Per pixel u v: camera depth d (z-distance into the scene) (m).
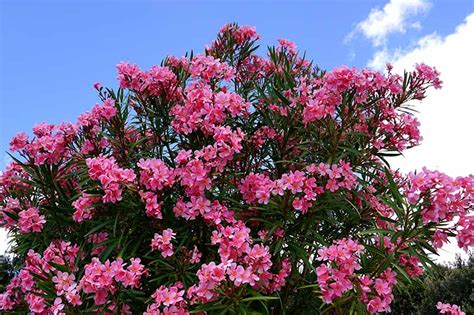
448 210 2.73
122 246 3.40
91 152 3.88
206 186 3.31
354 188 3.76
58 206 3.88
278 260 3.49
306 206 3.29
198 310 2.84
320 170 3.38
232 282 2.84
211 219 3.36
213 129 3.45
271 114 4.00
